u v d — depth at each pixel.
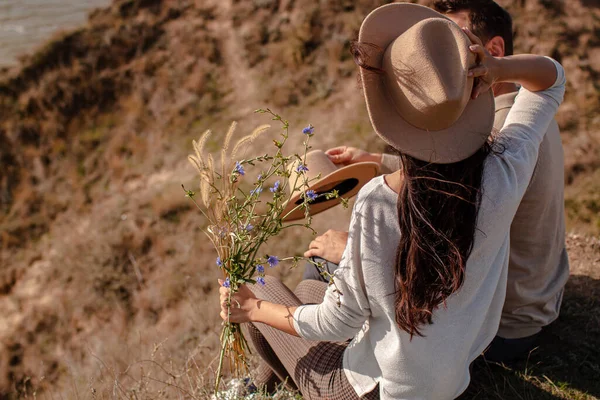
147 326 7.88
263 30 12.65
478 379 2.32
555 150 1.92
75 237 9.89
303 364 1.95
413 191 1.46
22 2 16.20
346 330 1.67
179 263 8.70
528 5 11.03
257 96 11.61
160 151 11.30
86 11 15.38
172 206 9.62
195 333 6.05
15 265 9.98
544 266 2.11
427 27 1.41
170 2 14.09
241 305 1.91
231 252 1.87
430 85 1.38
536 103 1.74
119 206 10.23
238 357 2.10
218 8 13.78
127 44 13.33
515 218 1.98
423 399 1.69
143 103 12.29
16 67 13.17
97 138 12.02
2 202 11.40
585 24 10.52
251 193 1.87
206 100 11.94
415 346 1.63
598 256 3.17
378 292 1.56
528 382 2.29
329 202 2.69
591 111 8.92
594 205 7.22
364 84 1.46
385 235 1.52
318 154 2.62
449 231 1.46
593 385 2.26
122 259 9.04
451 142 1.46
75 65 12.98
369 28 1.48
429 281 1.50
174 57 12.98
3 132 12.22
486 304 1.66
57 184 11.38
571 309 2.68
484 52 1.49
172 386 2.76
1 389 8.09
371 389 1.76
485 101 1.55
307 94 11.24
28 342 8.52
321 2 12.48
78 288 8.90
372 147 9.45
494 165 1.53
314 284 2.18
